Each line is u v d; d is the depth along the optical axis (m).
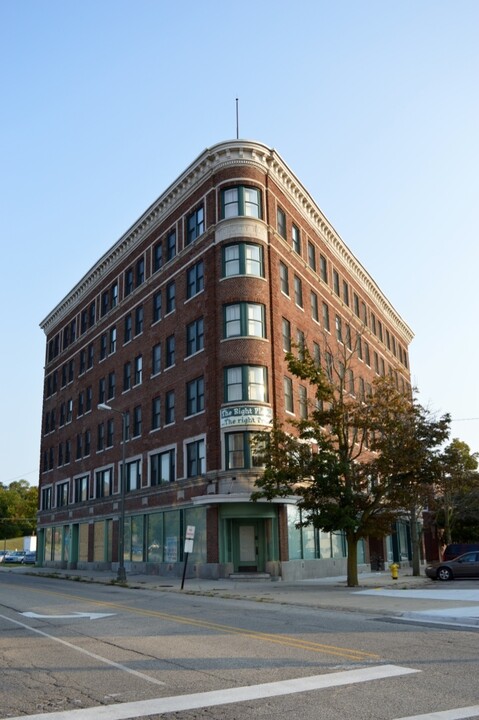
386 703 7.63
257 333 34.78
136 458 42.72
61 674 9.62
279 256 37.75
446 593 23.34
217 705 7.68
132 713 7.44
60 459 57.81
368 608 18.22
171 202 41.53
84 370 54.12
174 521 37.50
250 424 33.09
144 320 43.94
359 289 54.19
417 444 28.38
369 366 54.38
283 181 39.66
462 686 8.45
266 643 12.06
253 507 33.00
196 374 36.62
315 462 27.88
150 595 25.03
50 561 57.88
